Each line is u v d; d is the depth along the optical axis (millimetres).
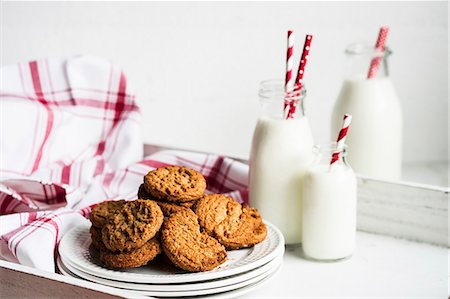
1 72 1006
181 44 1182
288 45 842
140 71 1185
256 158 864
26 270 748
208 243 768
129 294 701
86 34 1159
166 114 1204
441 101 1253
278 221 862
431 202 875
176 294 739
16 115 970
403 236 893
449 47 1234
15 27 1140
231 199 822
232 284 752
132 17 1165
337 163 834
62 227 833
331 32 1203
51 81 1019
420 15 1221
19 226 847
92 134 1018
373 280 801
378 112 1005
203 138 1214
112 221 771
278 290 783
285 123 857
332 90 1221
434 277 807
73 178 958
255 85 1203
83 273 762
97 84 1025
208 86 1198
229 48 1188
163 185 797
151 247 760
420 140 1262
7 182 913
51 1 1140
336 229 830
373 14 1209
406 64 1236
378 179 894
